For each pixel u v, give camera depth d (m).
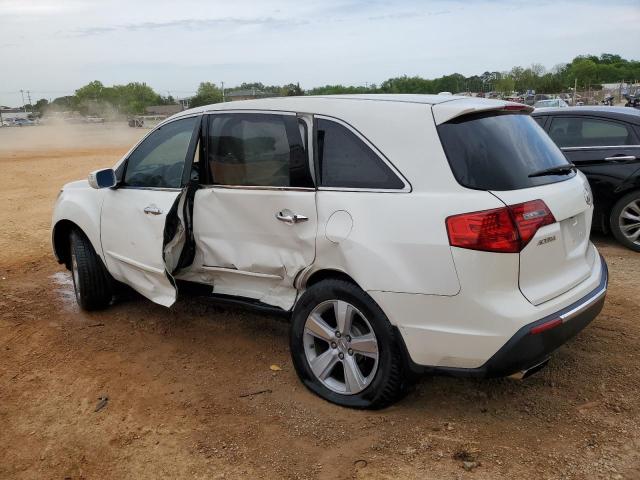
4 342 5.03
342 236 3.48
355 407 3.63
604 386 3.83
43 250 8.26
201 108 4.50
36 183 16.08
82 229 5.30
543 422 3.48
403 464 3.16
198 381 4.19
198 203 4.37
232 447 3.40
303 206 3.72
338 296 3.57
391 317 3.33
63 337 5.07
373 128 3.53
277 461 3.25
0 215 11.14
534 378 3.98
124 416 3.78
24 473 3.28
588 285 3.54
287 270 3.87
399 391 3.45
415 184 3.31
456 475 3.05
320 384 3.78
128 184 4.96
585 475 3.01
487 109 3.44
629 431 3.35
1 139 43.09
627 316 4.93
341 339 3.63
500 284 3.09
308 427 3.53
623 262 6.45
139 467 3.28
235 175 4.17
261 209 3.95
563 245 3.39
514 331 3.06
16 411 3.91
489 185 3.18
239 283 4.30
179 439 3.50
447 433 3.41
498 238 3.05
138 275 4.83
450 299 3.14
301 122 3.82
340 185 3.60
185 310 5.55
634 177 6.76
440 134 3.31
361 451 3.29
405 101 3.56
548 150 3.79
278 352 4.59
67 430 3.66
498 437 3.36
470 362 3.16
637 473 3.00
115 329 5.20
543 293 3.21
